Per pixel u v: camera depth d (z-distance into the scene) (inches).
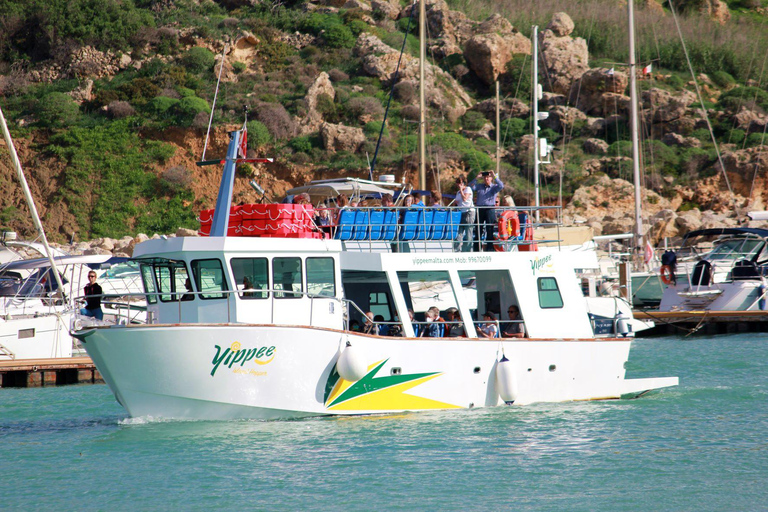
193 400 2116.1
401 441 2114.9
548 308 2576.3
